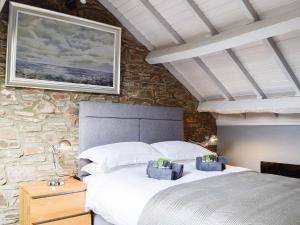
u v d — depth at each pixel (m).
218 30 3.35
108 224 2.58
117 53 3.76
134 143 3.41
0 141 2.92
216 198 1.98
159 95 4.27
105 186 2.59
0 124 2.93
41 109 3.19
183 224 1.75
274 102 3.64
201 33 3.50
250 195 2.06
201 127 4.80
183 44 3.52
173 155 3.45
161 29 3.77
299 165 3.83
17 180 2.99
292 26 2.48
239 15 3.00
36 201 2.53
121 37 3.88
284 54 3.15
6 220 2.91
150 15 3.62
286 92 3.65
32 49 3.10
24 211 2.73
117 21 3.89
